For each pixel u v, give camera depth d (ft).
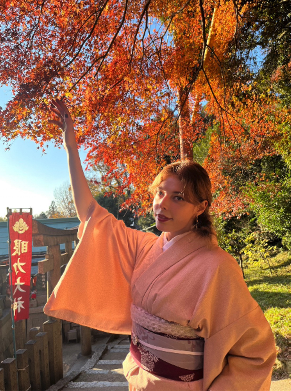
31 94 8.41
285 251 36.06
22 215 15.78
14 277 15.40
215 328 3.48
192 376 3.51
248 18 14.93
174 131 15.19
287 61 18.11
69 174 4.62
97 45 10.41
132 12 11.08
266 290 23.22
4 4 8.86
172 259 3.80
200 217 4.03
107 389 12.99
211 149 19.42
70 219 51.08
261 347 3.58
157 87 12.13
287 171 30.76
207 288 3.43
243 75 15.43
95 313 4.50
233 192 20.48
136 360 3.87
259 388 3.46
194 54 13.87
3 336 19.99
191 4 12.99
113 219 4.65
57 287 4.35
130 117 11.61
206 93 16.65
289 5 15.16
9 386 10.64
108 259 4.48
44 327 14.32
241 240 32.73
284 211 26.07
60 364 14.67
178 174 3.79
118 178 14.53
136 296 4.02
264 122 19.52
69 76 9.31
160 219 3.84
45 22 9.53
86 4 9.72
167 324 3.55
